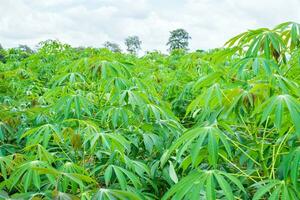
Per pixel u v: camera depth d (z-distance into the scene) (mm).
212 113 2057
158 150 2682
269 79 1949
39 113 3236
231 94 1906
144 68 4941
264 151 2080
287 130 1984
